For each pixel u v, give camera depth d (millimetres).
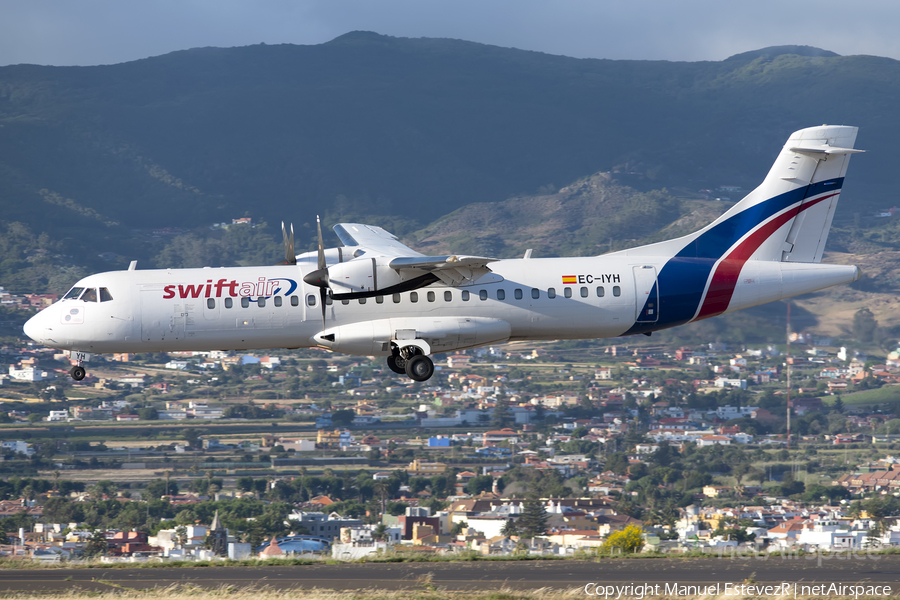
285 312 108688
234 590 73688
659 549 97875
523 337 114688
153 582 78125
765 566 83562
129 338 107500
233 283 108812
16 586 76812
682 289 114688
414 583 76438
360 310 108562
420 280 108125
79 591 74438
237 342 109812
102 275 109750
